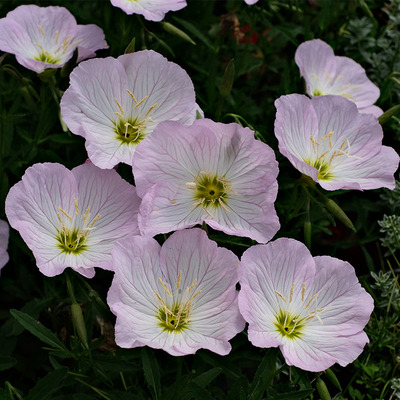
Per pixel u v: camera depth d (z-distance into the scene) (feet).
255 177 1.66
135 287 1.60
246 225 1.66
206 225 1.67
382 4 2.24
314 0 2.22
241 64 2.11
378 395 1.88
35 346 1.89
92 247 1.68
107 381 1.77
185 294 1.61
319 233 2.09
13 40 1.86
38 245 1.65
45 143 2.01
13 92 2.04
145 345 1.59
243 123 1.92
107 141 1.70
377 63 2.13
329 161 1.75
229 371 1.68
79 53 1.86
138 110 1.73
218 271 1.60
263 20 2.09
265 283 1.61
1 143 1.86
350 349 1.61
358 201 2.01
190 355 1.79
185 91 1.73
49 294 1.85
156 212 1.66
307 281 1.63
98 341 1.67
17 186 1.65
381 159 1.75
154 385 1.63
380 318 1.91
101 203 1.69
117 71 1.71
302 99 1.73
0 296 1.94
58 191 1.68
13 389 1.64
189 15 2.15
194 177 1.68
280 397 1.62
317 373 1.64
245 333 1.70
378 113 1.98
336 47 2.13
